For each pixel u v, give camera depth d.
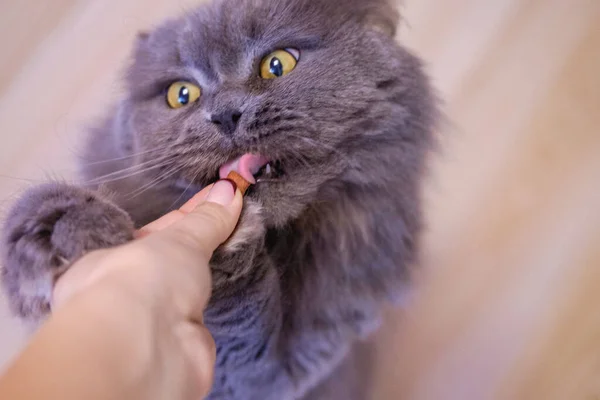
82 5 0.45
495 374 0.43
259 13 0.32
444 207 0.46
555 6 0.47
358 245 0.36
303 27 0.31
